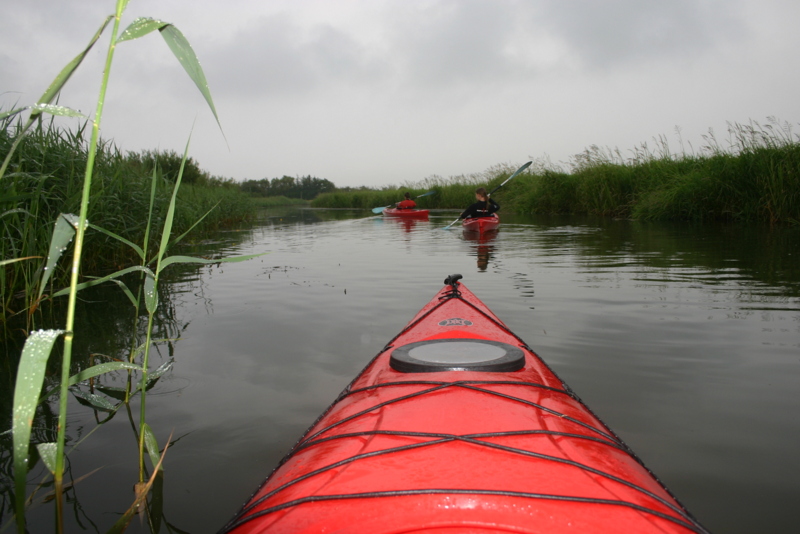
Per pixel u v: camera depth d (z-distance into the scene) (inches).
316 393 98.3
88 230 193.5
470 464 45.8
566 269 220.1
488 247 308.2
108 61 50.6
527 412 57.2
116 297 188.9
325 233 464.1
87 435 84.2
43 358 49.1
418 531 38.9
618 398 91.7
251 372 109.6
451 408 56.4
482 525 38.8
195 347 126.9
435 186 946.7
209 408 92.8
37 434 84.8
